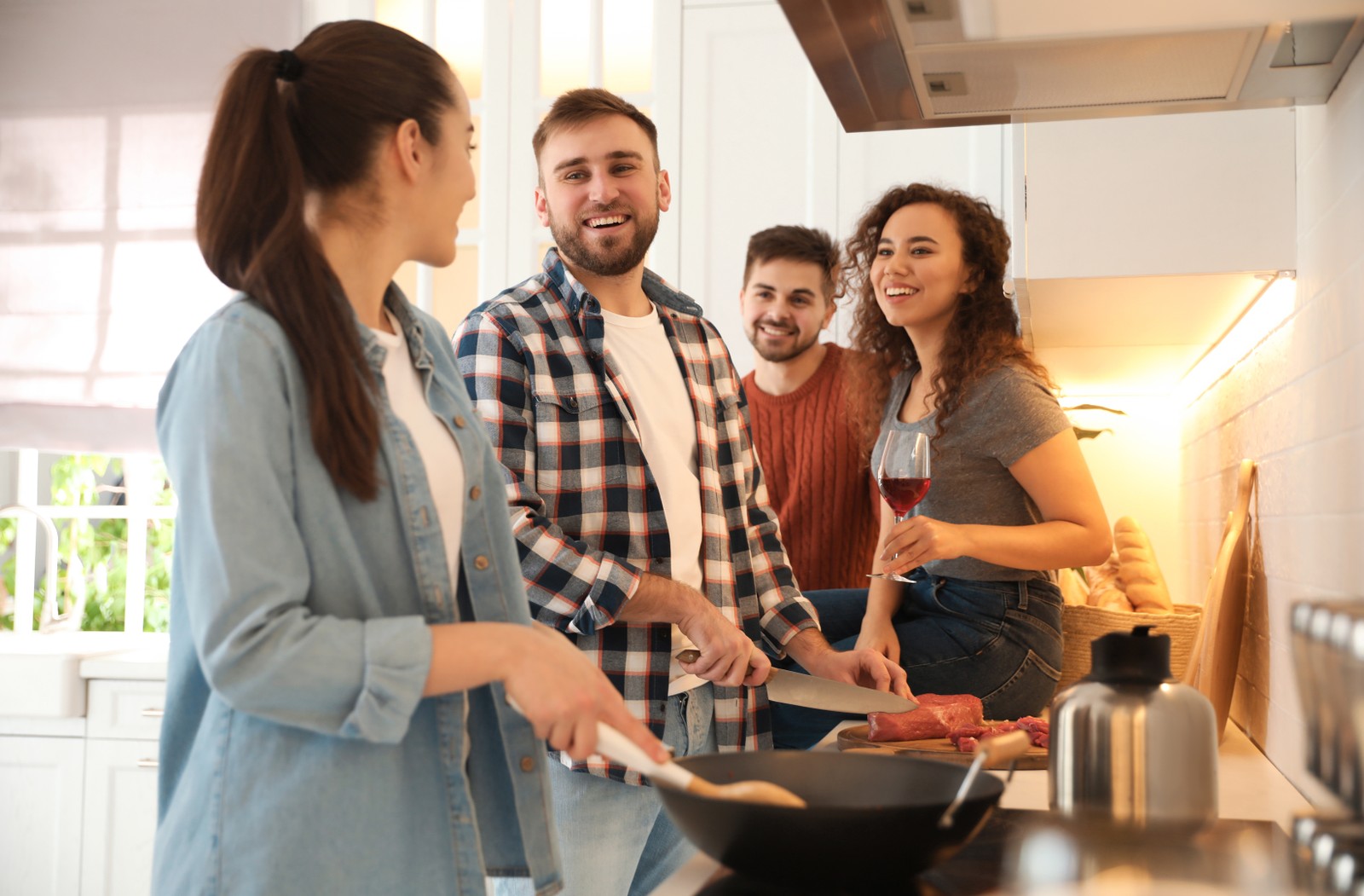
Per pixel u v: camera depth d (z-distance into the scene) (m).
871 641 1.85
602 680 0.99
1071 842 0.90
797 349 2.66
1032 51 1.25
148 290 3.59
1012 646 1.76
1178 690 0.95
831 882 0.76
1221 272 1.55
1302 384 1.38
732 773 0.91
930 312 1.90
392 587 1.06
